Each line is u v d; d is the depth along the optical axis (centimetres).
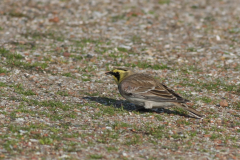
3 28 3039
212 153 1277
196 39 2981
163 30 3197
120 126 1466
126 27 3225
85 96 1833
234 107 1780
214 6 3988
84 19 3372
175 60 2503
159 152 1261
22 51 2492
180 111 1705
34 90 1850
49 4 3731
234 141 1387
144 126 1494
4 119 1443
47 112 1569
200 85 2075
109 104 1747
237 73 2289
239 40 2956
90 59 2417
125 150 1261
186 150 1294
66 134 1351
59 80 2031
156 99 1550
